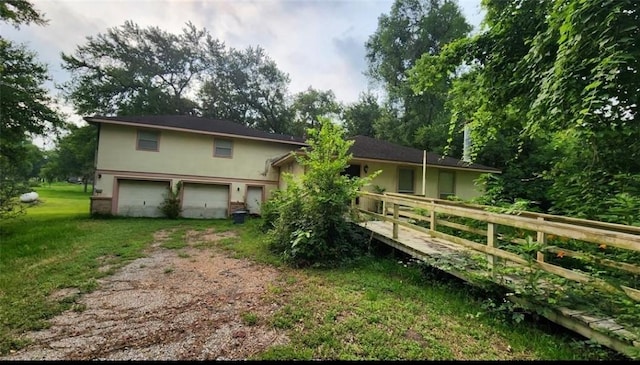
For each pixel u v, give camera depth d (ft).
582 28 12.39
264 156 50.31
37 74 36.24
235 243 25.31
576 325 9.34
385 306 12.14
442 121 67.87
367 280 15.57
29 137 37.27
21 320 10.61
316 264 18.31
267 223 30.63
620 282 9.78
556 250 10.89
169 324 10.61
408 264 17.56
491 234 12.69
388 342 9.29
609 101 12.48
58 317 11.07
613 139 15.37
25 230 28.68
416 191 40.65
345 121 92.48
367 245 21.79
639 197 14.44
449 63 24.09
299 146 52.44
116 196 41.93
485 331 10.19
